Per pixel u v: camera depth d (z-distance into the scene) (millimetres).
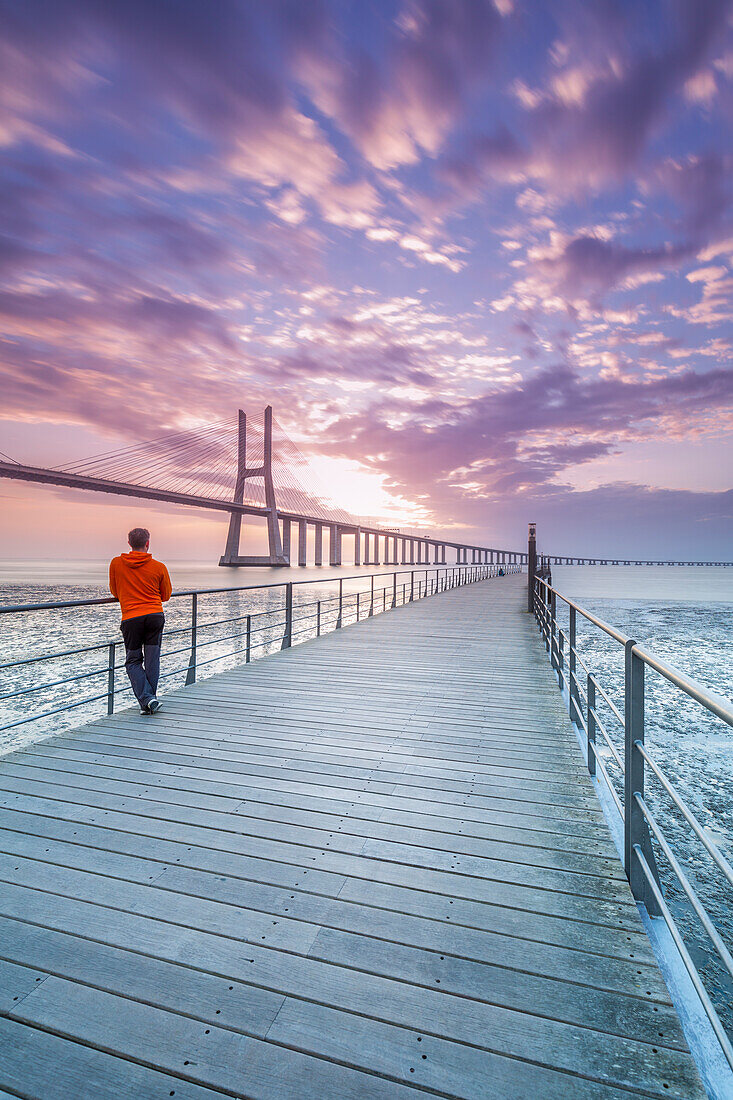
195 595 5395
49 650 19312
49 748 3490
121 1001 1521
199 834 2434
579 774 3162
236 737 3746
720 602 50562
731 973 1190
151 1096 1267
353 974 1626
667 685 13516
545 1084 1290
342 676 5734
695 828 1423
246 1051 1374
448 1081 1299
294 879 2105
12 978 1602
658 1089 1273
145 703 4168
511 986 1582
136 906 1928
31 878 2084
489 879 2123
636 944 1762
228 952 1711
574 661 4051
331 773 3145
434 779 3076
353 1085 1291
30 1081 1301
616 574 176375
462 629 9633
